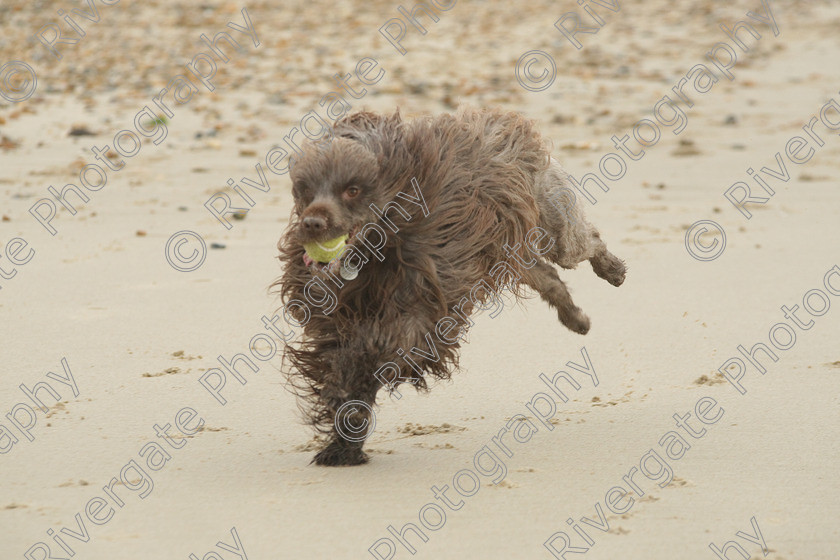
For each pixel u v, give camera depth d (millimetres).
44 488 10242
